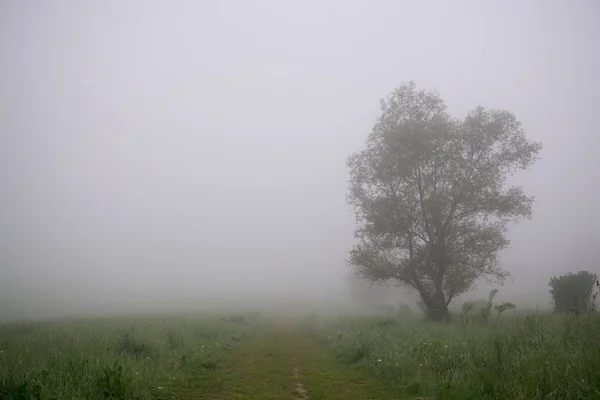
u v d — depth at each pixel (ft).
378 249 97.71
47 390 27.17
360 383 36.50
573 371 25.12
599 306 81.92
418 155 94.53
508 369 28.55
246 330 90.84
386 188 99.19
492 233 92.48
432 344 41.96
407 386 32.40
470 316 76.07
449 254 92.43
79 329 76.59
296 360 51.31
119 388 29.14
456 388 29.04
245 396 32.68
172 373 38.40
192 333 67.82
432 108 97.40
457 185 92.07
